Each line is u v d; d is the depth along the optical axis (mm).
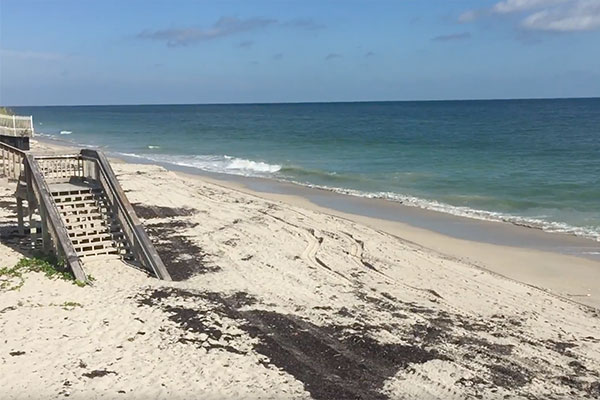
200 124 90875
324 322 9883
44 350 8305
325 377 7945
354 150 45062
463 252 15297
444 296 11547
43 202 12703
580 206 21453
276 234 16203
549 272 13594
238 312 10164
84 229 13008
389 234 17094
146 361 8141
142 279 11672
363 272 13016
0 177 14828
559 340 9508
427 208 21375
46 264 12148
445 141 53000
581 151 42000
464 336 9523
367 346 8969
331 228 17219
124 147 49781
